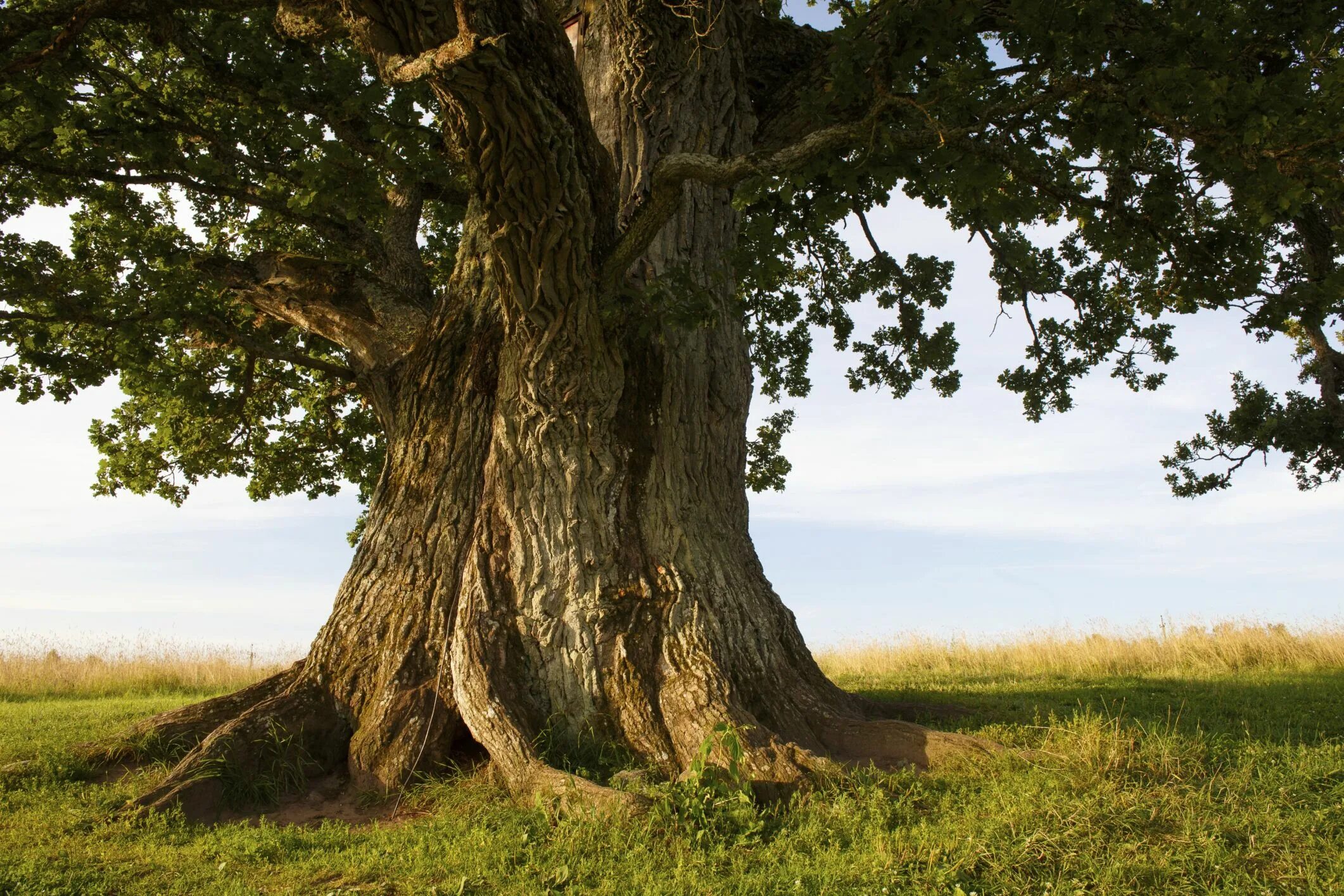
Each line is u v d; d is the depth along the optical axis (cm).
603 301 739
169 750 721
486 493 804
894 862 502
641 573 775
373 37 581
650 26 893
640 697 719
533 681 742
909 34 612
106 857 546
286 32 852
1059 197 751
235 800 667
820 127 710
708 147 906
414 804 663
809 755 648
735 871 507
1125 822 527
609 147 899
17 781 673
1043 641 1619
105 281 1078
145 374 1138
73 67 991
